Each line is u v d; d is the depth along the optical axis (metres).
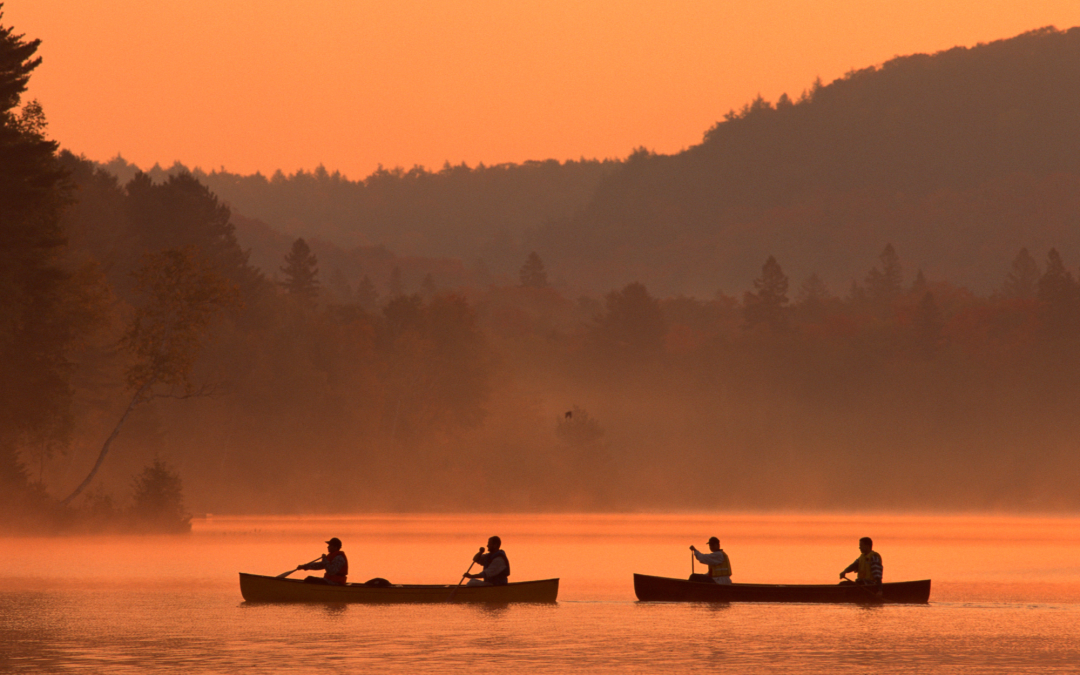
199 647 81.00
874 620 99.75
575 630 91.38
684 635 89.12
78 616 99.00
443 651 79.81
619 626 94.06
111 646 81.44
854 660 77.19
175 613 101.38
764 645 83.94
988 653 80.50
